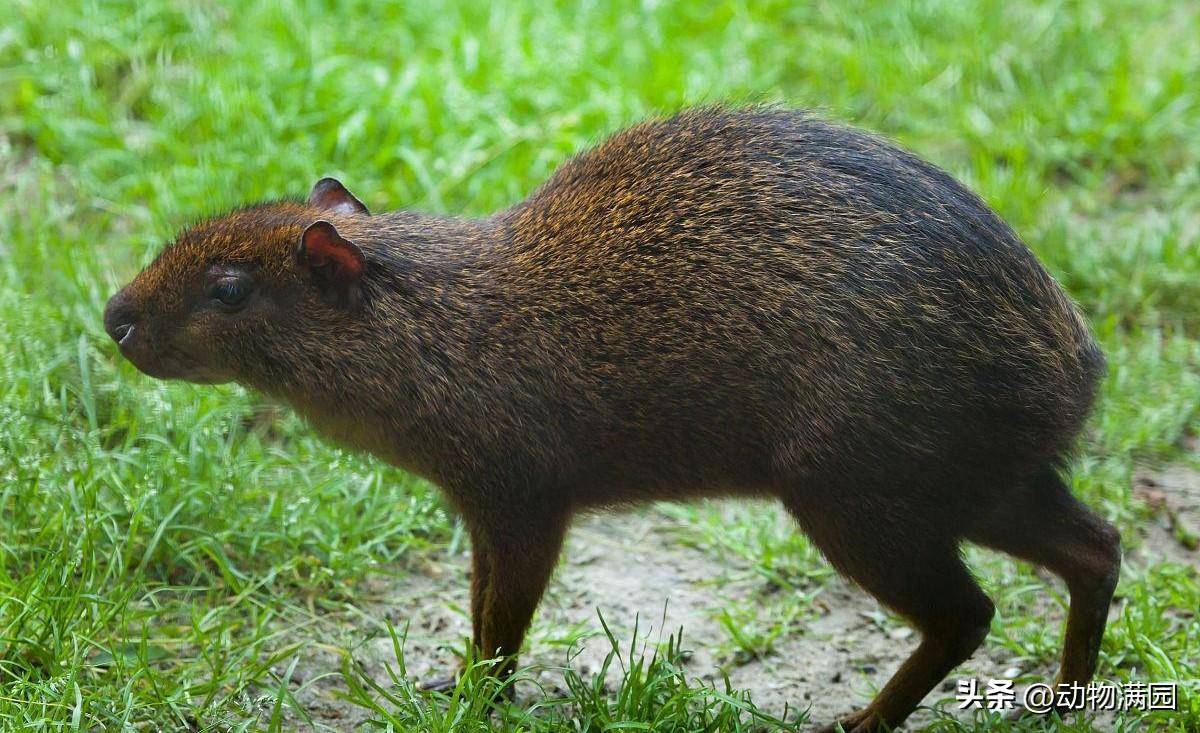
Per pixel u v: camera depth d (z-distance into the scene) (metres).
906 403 5.77
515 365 6.17
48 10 10.78
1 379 7.95
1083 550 6.35
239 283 6.28
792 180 6.06
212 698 6.32
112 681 6.43
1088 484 8.02
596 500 6.43
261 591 7.32
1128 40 11.88
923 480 5.87
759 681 6.95
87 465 7.52
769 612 7.41
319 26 11.13
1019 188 10.09
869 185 6.01
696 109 6.55
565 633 7.21
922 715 6.72
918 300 5.80
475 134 10.23
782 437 5.98
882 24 11.95
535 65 10.82
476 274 6.30
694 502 6.50
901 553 5.96
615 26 11.52
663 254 6.11
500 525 6.28
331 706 6.58
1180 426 8.59
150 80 10.49
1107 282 9.48
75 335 8.44
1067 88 11.22
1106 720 6.59
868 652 7.17
